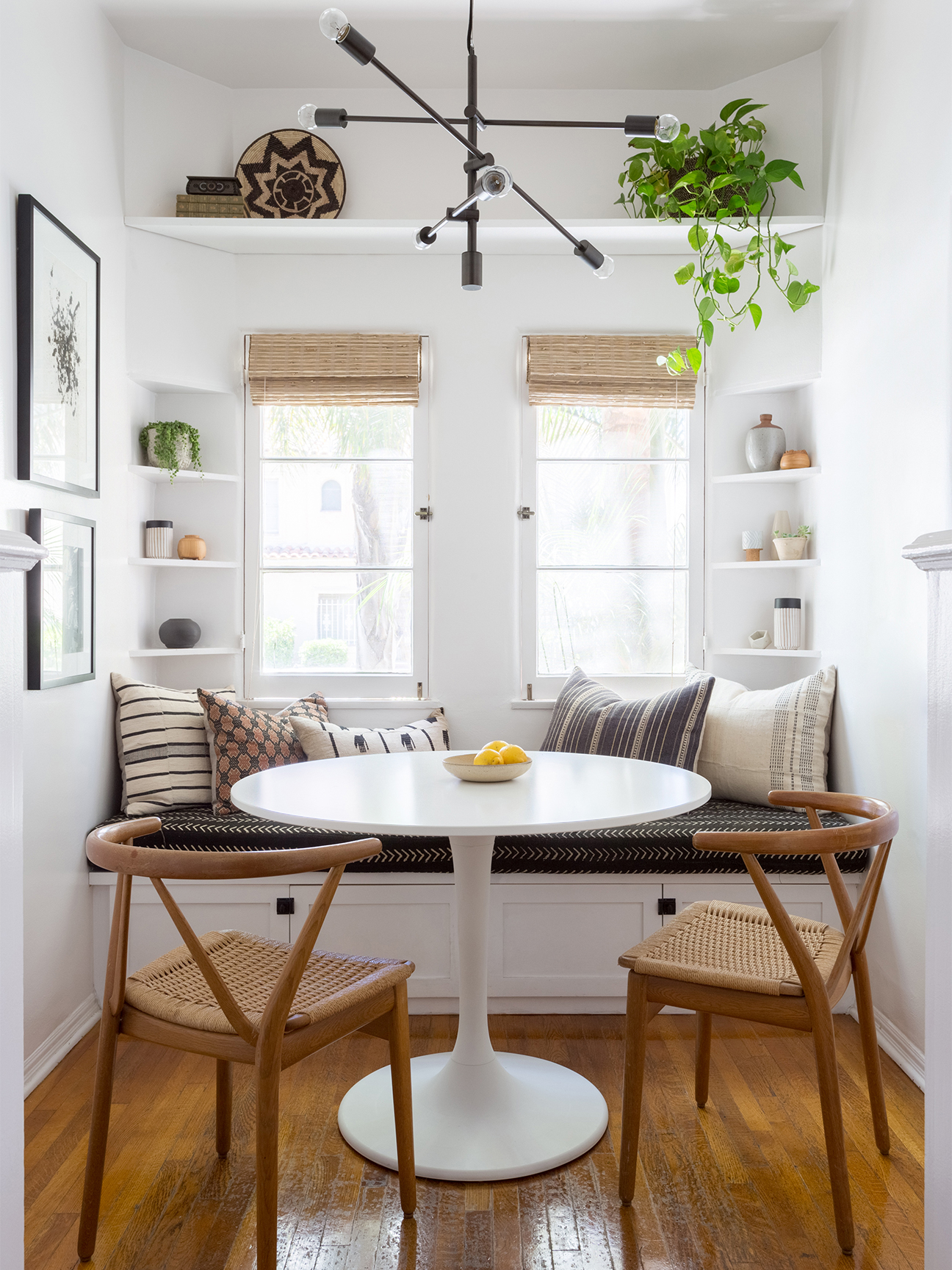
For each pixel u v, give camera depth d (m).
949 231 2.25
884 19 2.66
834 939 1.98
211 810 2.99
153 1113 2.20
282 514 3.51
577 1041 2.58
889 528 2.63
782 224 3.15
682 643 3.54
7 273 2.26
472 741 3.46
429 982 2.75
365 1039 2.60
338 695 3.48
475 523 3.47
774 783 3.02
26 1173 1.95
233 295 3.44
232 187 3.20
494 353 3.47
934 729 1.17
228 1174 1.94
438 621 3.46
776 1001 1.71
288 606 3.52
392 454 3.50
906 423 2.51
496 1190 1.89
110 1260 1.67
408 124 3.40
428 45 3.13
